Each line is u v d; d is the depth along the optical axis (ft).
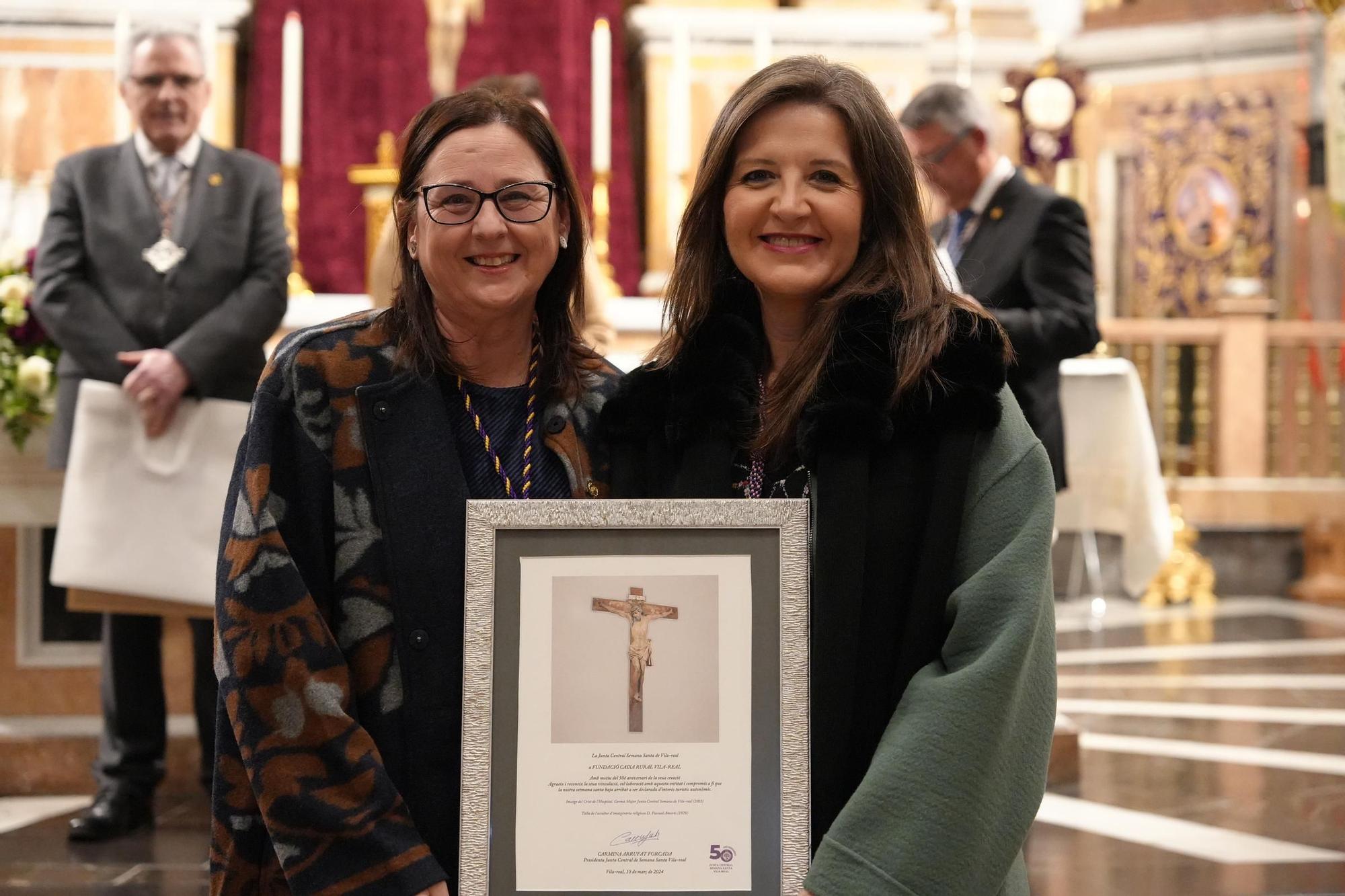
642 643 5.00
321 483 5.45
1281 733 14.89
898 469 5.26
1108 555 26.08
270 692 5.09
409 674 5.36
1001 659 4.85
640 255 22.57
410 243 5.75
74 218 11.51
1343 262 28.53
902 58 21.90
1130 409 15.61
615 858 4.88
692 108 21.67
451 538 5.46
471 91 5.81
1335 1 24.32
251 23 22.02
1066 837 10.91
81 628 12.83
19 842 10.82
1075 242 11.23
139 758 11.29
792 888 4.82
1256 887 9.52
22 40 21.24
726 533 5.06
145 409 10.55
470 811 4.89
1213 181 29.66
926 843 4.72
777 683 4.96
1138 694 17.13
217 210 11.57
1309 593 25.73
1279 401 27.68
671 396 5.77
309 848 5.02
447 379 5.79
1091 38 30.48
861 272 5.62
